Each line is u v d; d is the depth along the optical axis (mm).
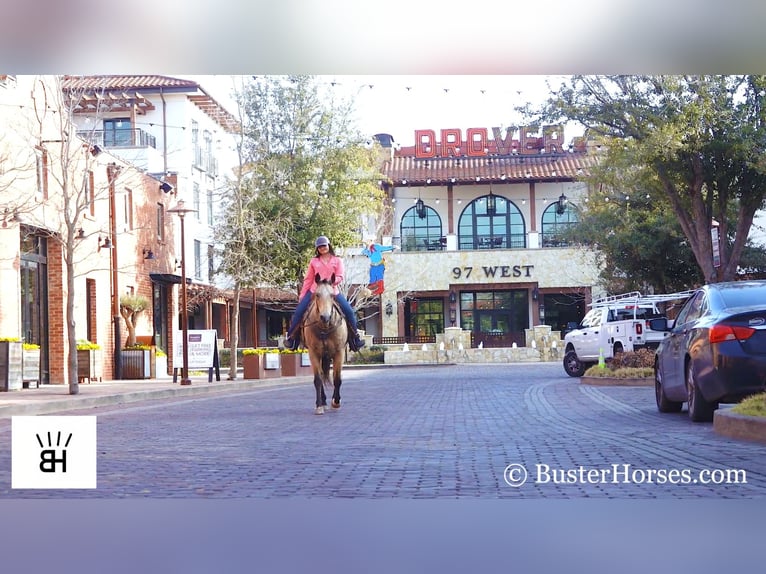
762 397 12234
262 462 10266
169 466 10070
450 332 55188
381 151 48219
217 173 55750
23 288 27797
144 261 38625
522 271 61375
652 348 27891
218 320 56125
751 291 13570
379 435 12953
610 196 39375
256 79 43531
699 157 27391
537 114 27703
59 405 19641
